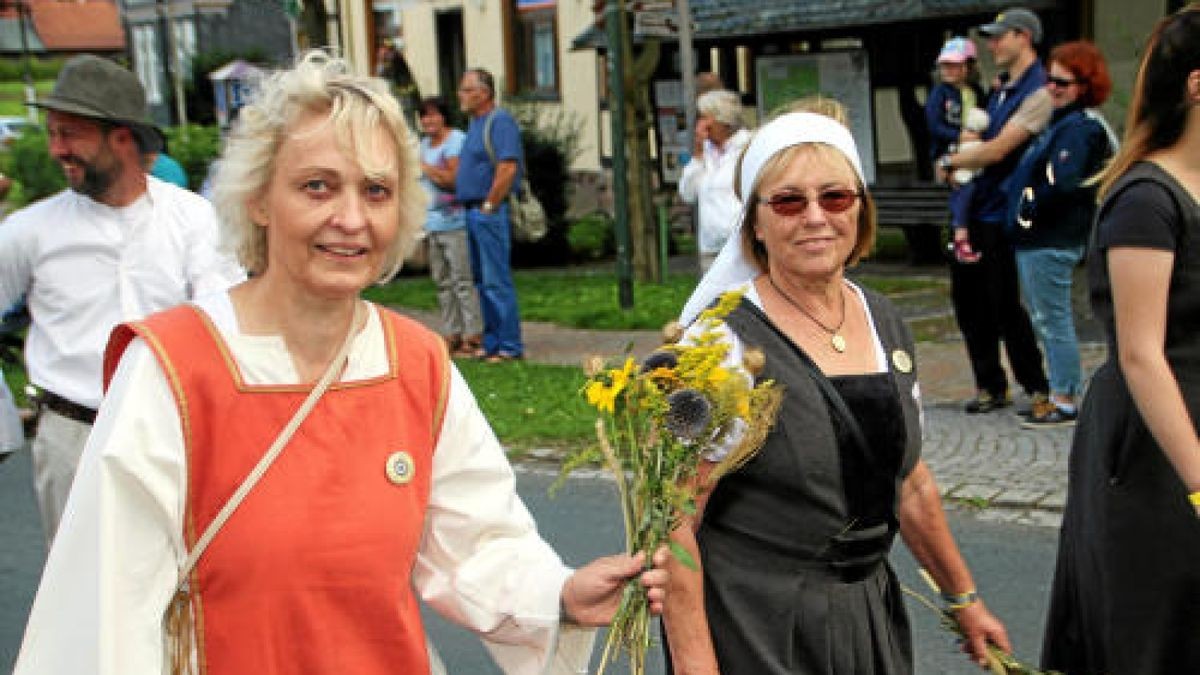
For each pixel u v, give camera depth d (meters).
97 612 2.08
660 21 11.46
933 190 14.03
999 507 6.46
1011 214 7.36
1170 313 3.06
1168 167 3.08
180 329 2.21
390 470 2.26
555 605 2.36
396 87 16.33
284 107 2.25
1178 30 3.05
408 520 2.27
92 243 4.17
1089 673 3.36
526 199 10.71
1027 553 5.85
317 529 2.19
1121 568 3.18
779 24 15.14
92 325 4.18
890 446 2.75
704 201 9.06
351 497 2.21
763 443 2.61
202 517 2.16
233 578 2.16
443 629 5.45
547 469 7.62
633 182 14.05
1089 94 7.12
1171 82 3.05
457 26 23.52
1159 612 3.16
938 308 11.84
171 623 2.18
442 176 10.70
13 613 5.87
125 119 4.11
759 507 2.69
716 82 11.45
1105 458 3.21
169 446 2.14
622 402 2.42
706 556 2.73
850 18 14.37
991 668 3.13
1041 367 7.73
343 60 2.35
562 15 21.03
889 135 15.17
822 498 2.68
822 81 15.24
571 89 21.14
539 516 6.77
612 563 2.35
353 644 2.22
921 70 14.40
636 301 13.01
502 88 19.05
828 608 2.72
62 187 16.80
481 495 2.41
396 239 2.35
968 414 8.10
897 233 17.42
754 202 2.86
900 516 3.06
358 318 2.31
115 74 4.13
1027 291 7.48
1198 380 3.07
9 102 29.70
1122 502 3.17
